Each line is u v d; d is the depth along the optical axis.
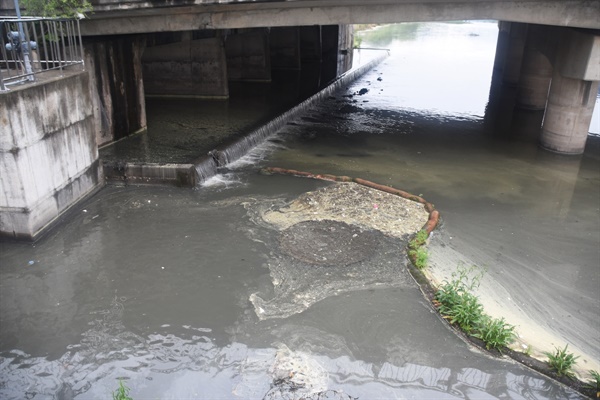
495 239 15.68
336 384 10.02
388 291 12.86
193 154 21.38
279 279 13.28
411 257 14.11
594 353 11.04
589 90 22.34
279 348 10.94
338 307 12.25
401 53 59.97
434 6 20.12
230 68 40.09
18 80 14.96
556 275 13.84
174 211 16.95
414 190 19.20
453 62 53.28
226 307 12.22
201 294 12.70
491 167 21.97
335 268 13.77
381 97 36.56
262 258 14.20
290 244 14.89
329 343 11.11
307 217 16.59
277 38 44.84
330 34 50.66
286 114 28.62
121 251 14.54
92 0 19.34
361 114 31.20
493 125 28.94
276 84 38.72
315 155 23.06
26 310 12.09
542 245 15.42
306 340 11.18
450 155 23.48
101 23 21.44
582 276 13.84
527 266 14.23
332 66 46.97
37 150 14.52
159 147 22.33
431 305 12.38
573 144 23.36
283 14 21.14
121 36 22.86
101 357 10.67
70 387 9.92
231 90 36.44
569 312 12.35
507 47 39.44
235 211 16.97
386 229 15.86
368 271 13.66
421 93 37.97
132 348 10.93
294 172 20.38
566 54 22.20
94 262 13.99
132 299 12.50
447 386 10.05
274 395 9.72
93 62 21.28
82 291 12.78
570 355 10.39
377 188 18.92
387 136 26.41
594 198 18.95
